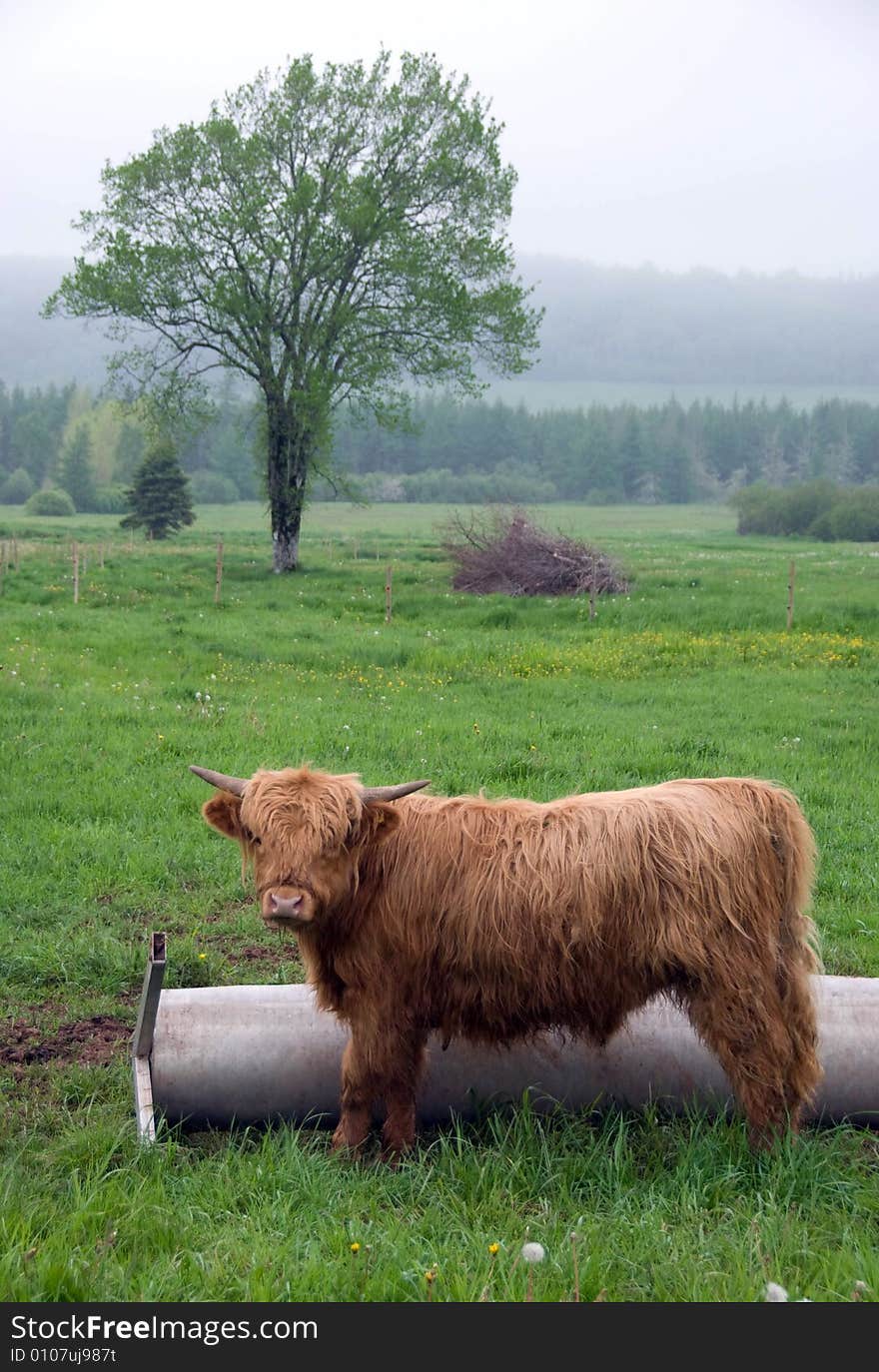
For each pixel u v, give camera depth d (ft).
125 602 96.43
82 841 31.78
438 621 89.51
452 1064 18.42
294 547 132.57
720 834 16.78
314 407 124.57
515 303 127.95
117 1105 18.72
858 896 28.91
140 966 24.45
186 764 40.06
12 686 52.42
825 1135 18.15
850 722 51.08
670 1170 16.74
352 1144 17.51
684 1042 18.43
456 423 636.07
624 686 60.80
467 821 17.63
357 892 17.39
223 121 120.26
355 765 39.93
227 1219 15.16
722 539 277.64
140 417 134.21
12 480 528.63
